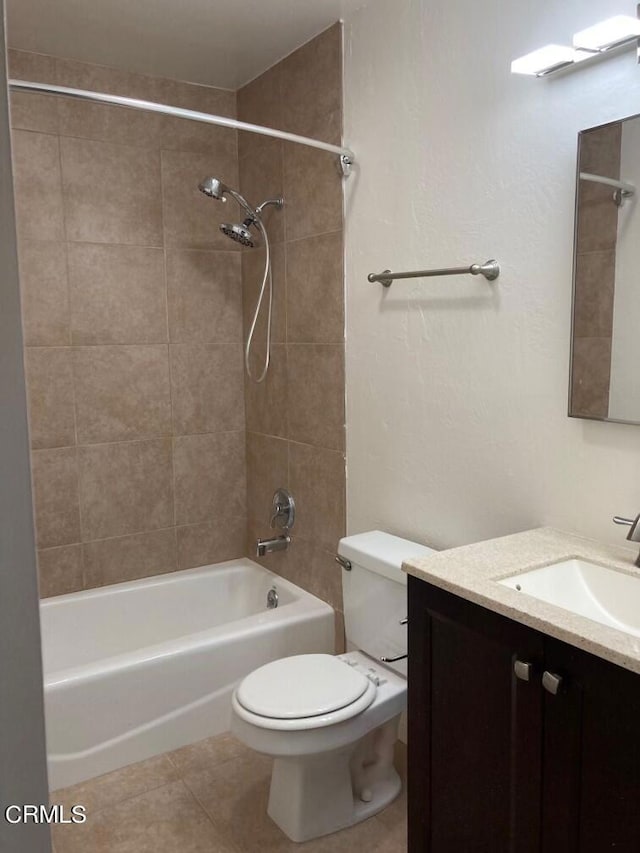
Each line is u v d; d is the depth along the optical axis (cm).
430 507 224
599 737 124
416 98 213
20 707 40
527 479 191
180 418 309
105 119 278
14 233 38
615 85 159
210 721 252
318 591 283
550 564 162
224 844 200
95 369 287
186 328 306
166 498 310
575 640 123
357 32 234
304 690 195
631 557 162
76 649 286
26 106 261
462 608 150
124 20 238
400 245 225
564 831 132
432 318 216
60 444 282
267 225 292
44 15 233
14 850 41
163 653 240
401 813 212
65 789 224
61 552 287
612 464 169
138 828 206
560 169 173
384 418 240
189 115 204
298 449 288
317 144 230
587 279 168
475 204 197
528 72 171
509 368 192
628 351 161
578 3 166
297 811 199
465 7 195
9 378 38
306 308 273
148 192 290
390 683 209
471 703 151
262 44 259
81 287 280
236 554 331
